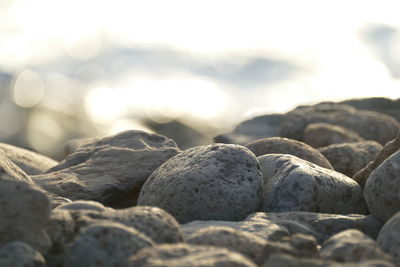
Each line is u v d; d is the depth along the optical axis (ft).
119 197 25.11
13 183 16.02
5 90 80.79
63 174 25.34
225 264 13.56
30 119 69.82
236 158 21.75
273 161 23.04
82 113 76.33
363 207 22.54
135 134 27.48
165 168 22.50
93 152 26.91
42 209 16.02
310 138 35.27
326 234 19.79
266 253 15.53
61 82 94.27
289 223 19.38
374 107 45.01
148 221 16.29
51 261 15.98
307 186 21.30
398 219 16.37
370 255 15.42
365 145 29.09
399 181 19.29
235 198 21.01
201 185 21.03
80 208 17.89
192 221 20.11
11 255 14.56
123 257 14.92
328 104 44.52
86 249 15.06
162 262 13.70
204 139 72.74
